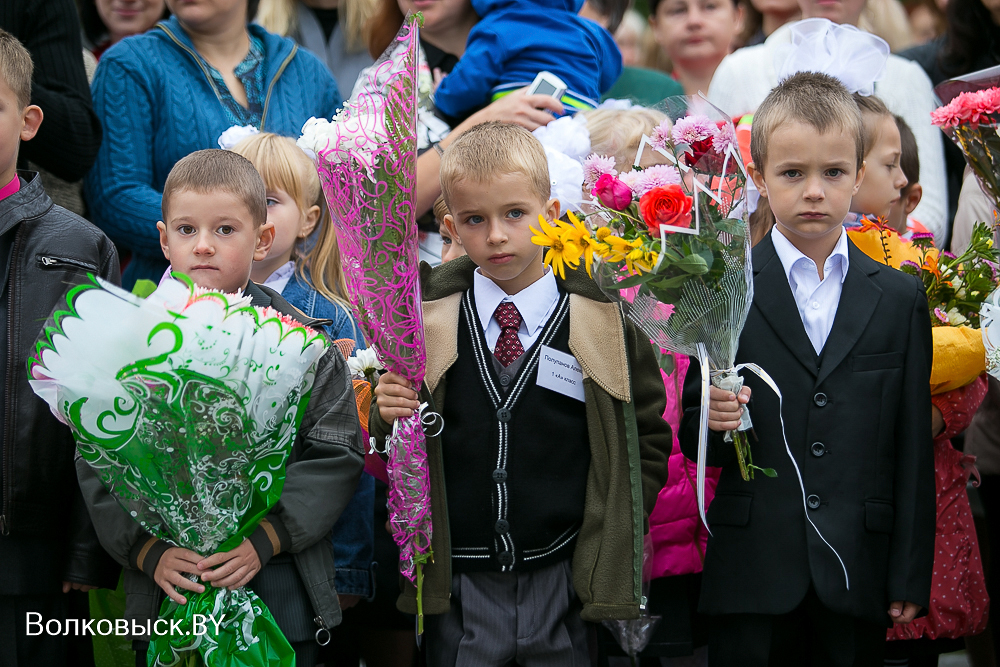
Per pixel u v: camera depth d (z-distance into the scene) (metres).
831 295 5.89
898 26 11.57
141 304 4.58
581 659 5.51
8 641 5.46
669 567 6.53
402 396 5.34
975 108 6.15
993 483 7.53
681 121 5.51
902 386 5.72
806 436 5.65
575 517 5.51
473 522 5.51
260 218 5.62
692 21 10.10
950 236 9.08
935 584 6.53
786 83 5.99
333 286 7.33
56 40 6.98
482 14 8.38
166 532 5.14
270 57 8.16
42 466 5.49
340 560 6.48
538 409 5.56
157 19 9.70
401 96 5.04
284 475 5.22
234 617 5.09
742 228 5.41
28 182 5.80
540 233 5.18
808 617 5.71
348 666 7.29
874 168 7.14
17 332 5.52
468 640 5.40
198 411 4.78
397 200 5.07
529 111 7.54
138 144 7.52
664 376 6.56
